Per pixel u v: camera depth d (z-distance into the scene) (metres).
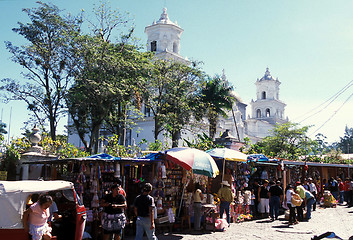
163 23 45.59
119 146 17.19
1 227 6.57
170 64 33.34
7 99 26.83
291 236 10.77
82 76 25.08
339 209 19.64
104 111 26.42
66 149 16.73
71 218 8.66
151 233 7.94
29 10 25.16
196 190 11.73
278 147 44.50
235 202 14.24
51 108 27.58
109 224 8.04
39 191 7.09
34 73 27.44
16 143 15.95
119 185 8.77
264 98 81.31
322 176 25.48
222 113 33.66
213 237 10.46
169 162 11.50
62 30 24.98
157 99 31.50
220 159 14.02
